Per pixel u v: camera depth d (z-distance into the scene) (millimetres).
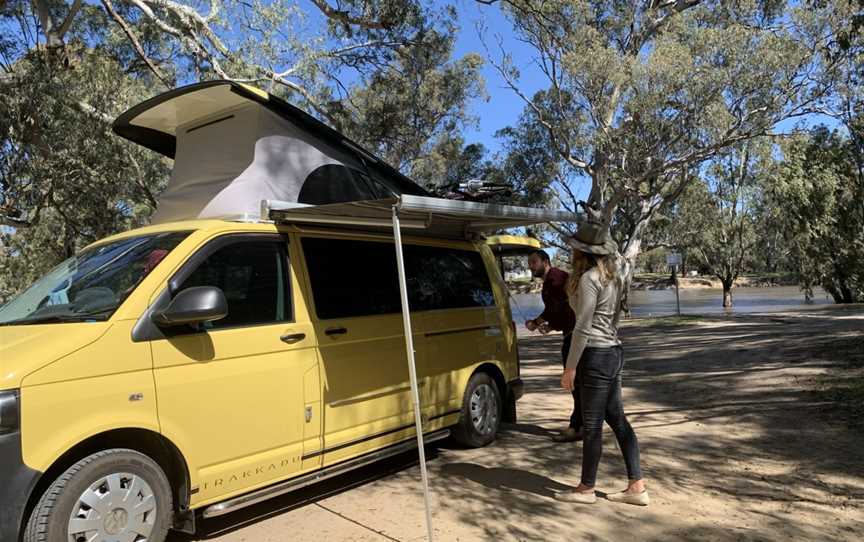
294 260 4465
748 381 8477
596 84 18844
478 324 5996
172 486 3697
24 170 11906
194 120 5660
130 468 3389
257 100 5141
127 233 4512
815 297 48312
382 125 17156
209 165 5379
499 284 6453
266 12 11531
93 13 15258
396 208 3945
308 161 5367
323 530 4125
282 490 4086
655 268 99000
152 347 3533
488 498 4645
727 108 18203
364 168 5840
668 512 4289
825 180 22844
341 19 13078
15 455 2992
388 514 4383
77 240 16672
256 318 4113
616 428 4496
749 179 35438
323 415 4387
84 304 3693
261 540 3988
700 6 18750
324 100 15766
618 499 4492
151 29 14312
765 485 4691
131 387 3410
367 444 4703
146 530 3438
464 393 5754
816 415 6406
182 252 3871
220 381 3801
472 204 4508
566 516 4270
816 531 3891
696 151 18984
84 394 3236
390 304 5102
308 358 4328
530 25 18266
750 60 17062
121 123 5863
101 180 13227
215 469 3752
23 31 12281
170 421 3555
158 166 16266
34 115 11258
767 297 52094
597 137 19516
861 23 9367
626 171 20125
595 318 4383
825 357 9578
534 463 5480
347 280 4809
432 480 5090
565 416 7398
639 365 11219
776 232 37875
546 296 6113
